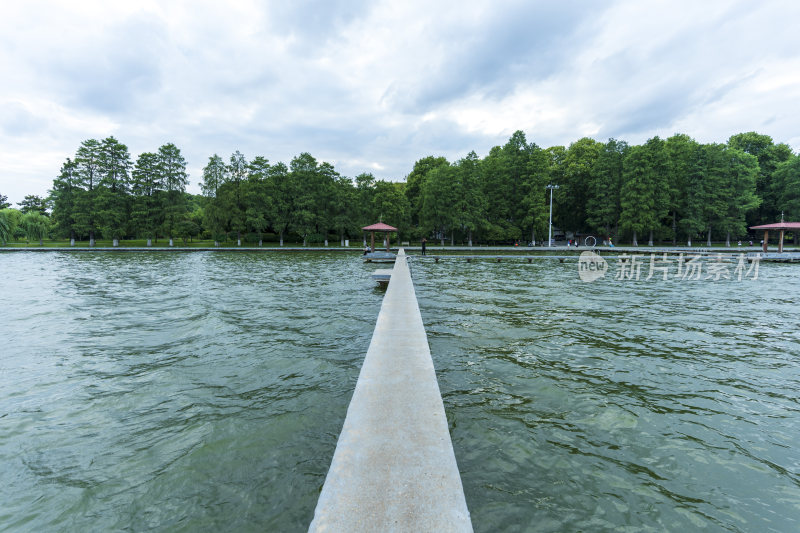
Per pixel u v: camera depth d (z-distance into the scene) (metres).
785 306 11.33
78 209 42.97
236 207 45.78
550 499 3.00
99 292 13.87
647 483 3.23
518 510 2.86
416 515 1.57
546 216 49.38
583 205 57.06
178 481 3.31
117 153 44.78
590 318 9.55
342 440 2.20
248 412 4.59
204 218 46.50
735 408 4.67
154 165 45.44
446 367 6.04
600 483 3.21
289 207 48.75
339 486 1.76
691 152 49.84
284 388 5.30
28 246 43.97
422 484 1.79
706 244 54.53
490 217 53.38
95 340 7.64
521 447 3.76
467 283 16.80
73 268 23.42
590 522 2.76
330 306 11.21
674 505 2.96
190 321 9.24
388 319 5.82
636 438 3.96
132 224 44.47
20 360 6.47
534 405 4.70
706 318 9.62
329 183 50.66
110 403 4.86
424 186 52.19
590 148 56.78
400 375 3.35
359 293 13.71
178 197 46.69
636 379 5.58
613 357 6.56
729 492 3.13
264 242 54.81
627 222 47.72
